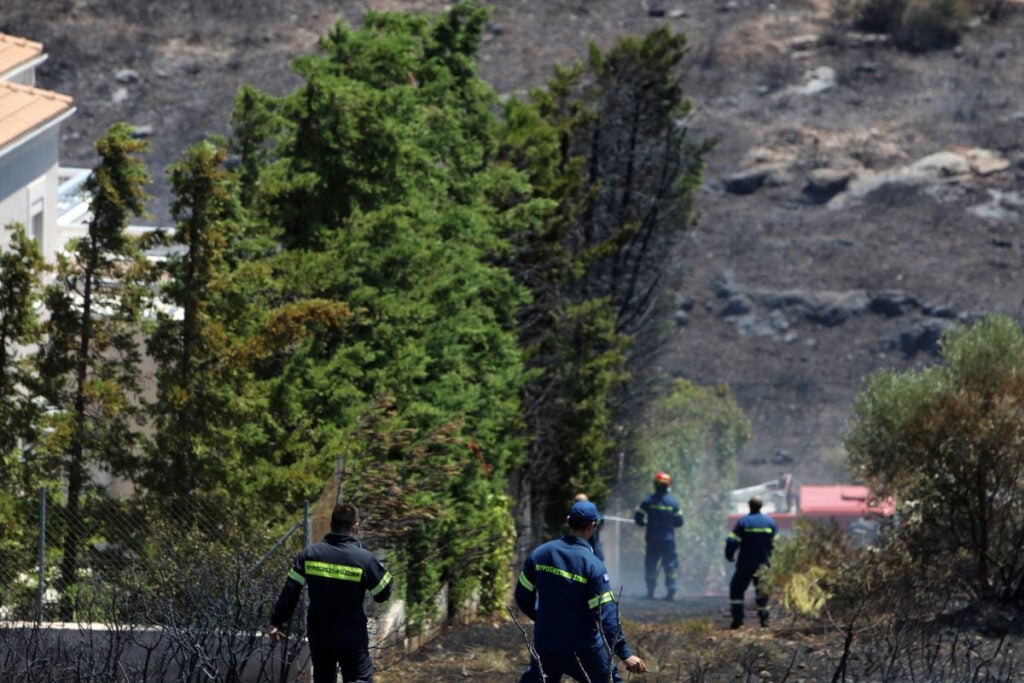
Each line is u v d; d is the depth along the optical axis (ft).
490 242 295.69
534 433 338.95
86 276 213.66
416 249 246.06
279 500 209.15
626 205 419.95
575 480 349.41
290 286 234.58
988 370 236.43
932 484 231.30
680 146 434.30
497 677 195.72
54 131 299.38
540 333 345.92
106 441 211.41
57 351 212.23
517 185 315.99
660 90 431.84
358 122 254.06
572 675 141.49
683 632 237.25
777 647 208.44
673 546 361.30
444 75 302.86
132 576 182.29
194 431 211.00
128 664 162.20
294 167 253.85
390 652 203.51
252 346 214.48
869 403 241.76
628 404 423.64
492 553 273.95
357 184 254.88
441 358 252.21
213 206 217.36
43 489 191.42
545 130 358.84
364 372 231.91
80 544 196.65
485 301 299.58
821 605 240.12
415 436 231.30
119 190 213.25
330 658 145.07
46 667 155.43
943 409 231.91
